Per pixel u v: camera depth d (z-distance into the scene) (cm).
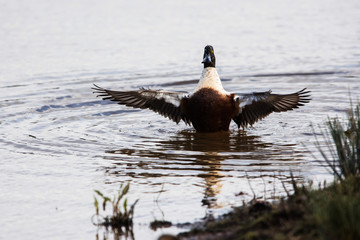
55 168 1045
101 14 2931
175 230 771
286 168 1007
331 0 3350
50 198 902
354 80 1736
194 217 810
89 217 828
